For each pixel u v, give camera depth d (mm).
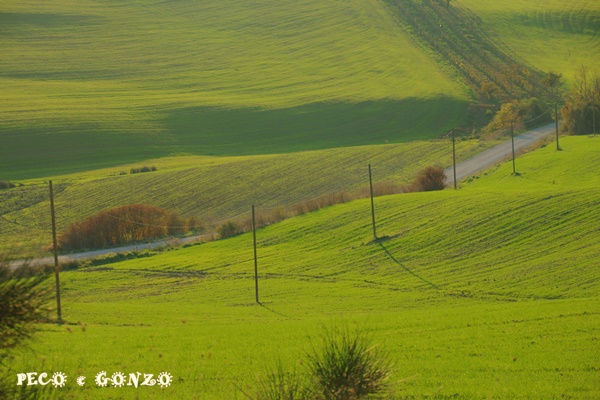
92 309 106688
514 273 126812
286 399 35438
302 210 186625
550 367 60000
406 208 174375
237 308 114062
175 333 78812
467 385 54719
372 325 80750
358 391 35094
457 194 182875
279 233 170375
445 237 152375
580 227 147875
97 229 173000
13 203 198375
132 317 100250
